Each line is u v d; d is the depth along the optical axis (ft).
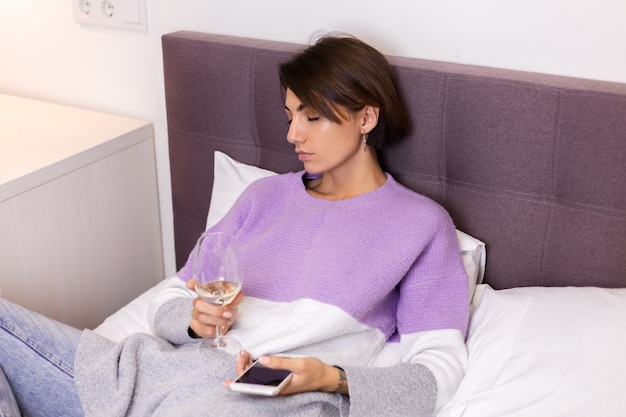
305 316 4.04
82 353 4.06
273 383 3.42
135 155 5.88
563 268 4.41
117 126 5.84
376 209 4.34
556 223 4.36
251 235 4.68
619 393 3.44
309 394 3.67
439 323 4.16
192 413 3.50
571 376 3.56
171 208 6.31
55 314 5.38
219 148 5.44
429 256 4.25
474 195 4.58
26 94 6.61
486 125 4.37
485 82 4.30
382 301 4.34
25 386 4.14
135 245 6.12
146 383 3.90
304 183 4.79
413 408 3.76
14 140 5.42
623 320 3.73
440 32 4.69
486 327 4.09
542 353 3.72
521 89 4.20
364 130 4.41
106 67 6.11
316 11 5.07
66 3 6.04
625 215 4.12
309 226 4.41
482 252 4.64
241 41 5.19
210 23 5.51
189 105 5.40
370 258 4.18
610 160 4.06
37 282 5.15
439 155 4.62
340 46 4.29
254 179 5.20
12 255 4.88
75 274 5.50
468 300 4.29
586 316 3.82
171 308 4.32
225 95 5.22
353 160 4.49
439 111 4.49
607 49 4.25
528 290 4.27
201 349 3.97
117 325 4.83
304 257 4.33
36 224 5.02
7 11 6.36
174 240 6.04
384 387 3.72
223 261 3.78
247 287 4.36
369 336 4.25
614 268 4.24
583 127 4.08
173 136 5.61
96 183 5.50
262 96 5.08
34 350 4.08
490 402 3.63
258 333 4.09
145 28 5.76
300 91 4.19
